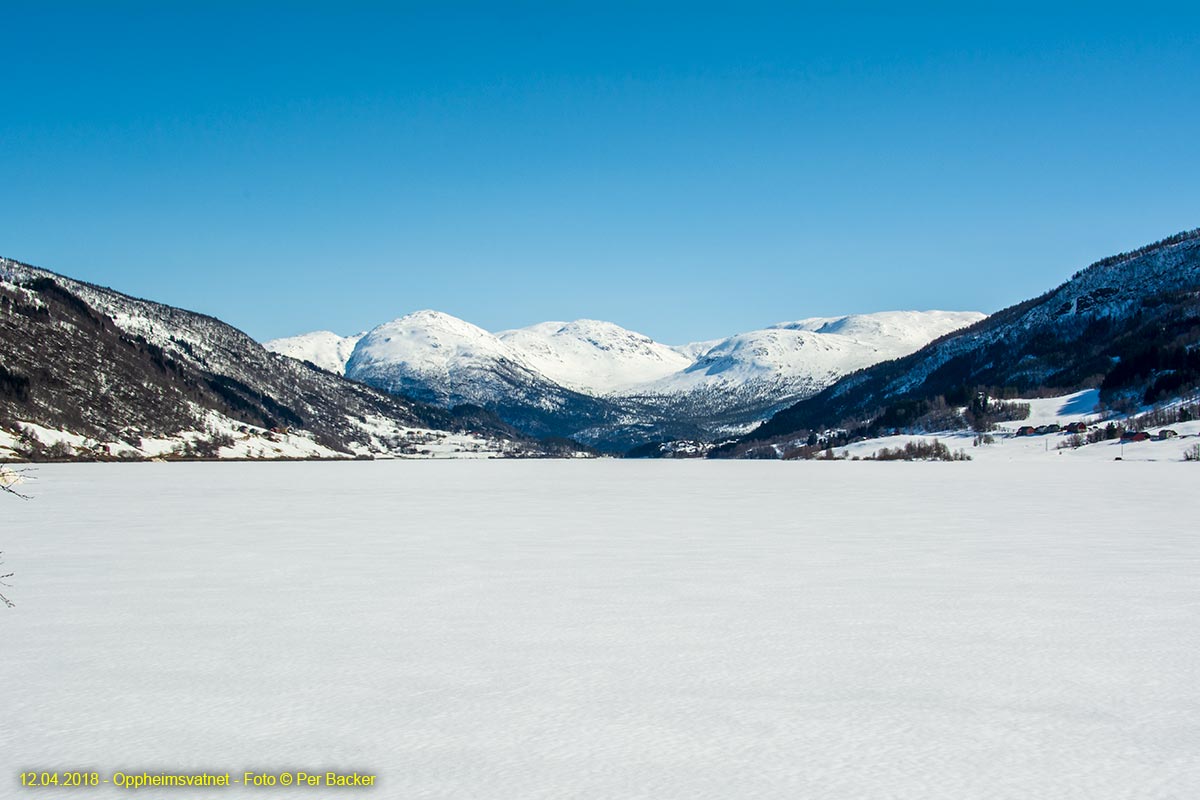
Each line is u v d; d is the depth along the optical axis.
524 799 11.27
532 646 18.98
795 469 165.12
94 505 63.28
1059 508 56.91
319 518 51.84
